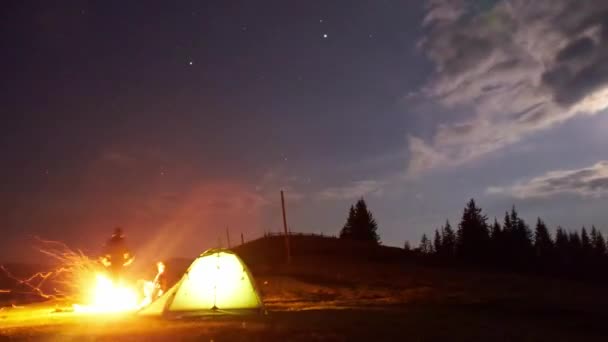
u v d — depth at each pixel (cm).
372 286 4041
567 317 2766
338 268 5162
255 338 1527
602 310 2962
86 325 1867
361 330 1688
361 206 10150
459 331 1791
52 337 1563
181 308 2164
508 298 3375
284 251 6838
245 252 7125
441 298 3356
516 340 1727
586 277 8188
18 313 2533
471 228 9288
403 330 1725
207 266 2227
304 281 4150
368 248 7306
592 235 9750
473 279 4812
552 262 9156
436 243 10481
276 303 2964
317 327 1733
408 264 6538
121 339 1509
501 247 9156
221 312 2153
